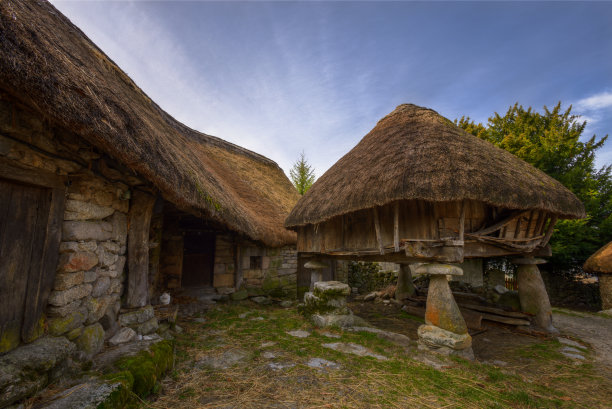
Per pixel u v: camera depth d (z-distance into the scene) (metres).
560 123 10.59
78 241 2.33
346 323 4.58
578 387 2.90
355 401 2.34
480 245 3.85
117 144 2.10
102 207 2.67
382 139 4.61
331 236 5.02
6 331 1.77
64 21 3.77
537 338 4.57
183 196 3.01
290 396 2.37
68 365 2.00
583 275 9.51
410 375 2.85
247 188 7.94
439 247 3.40
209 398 2.29
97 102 2.04
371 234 4.21
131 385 2.02
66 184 2.23
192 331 4.11
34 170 1.94
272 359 3.15
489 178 3.22
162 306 4.34
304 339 3.91
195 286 6.66
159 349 2.70
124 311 3.10
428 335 3.56
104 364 2.23
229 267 6.69
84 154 2.37
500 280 9.05
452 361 3.25
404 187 3.19
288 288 7.75
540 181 3.90
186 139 7.47
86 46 3.79
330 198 4.36
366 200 3.53
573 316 7.03
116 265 2.95
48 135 2.03
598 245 9.27
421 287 8.25
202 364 2.95
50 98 1.64
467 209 3.70
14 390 1.53
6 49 1.43
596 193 9.09
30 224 1.96
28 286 1.92
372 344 3.76
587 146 10.00
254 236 5.39
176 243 6.43
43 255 2.02
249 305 6.35
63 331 2.13
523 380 2.97
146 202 3.38
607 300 7.84
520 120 11.23
